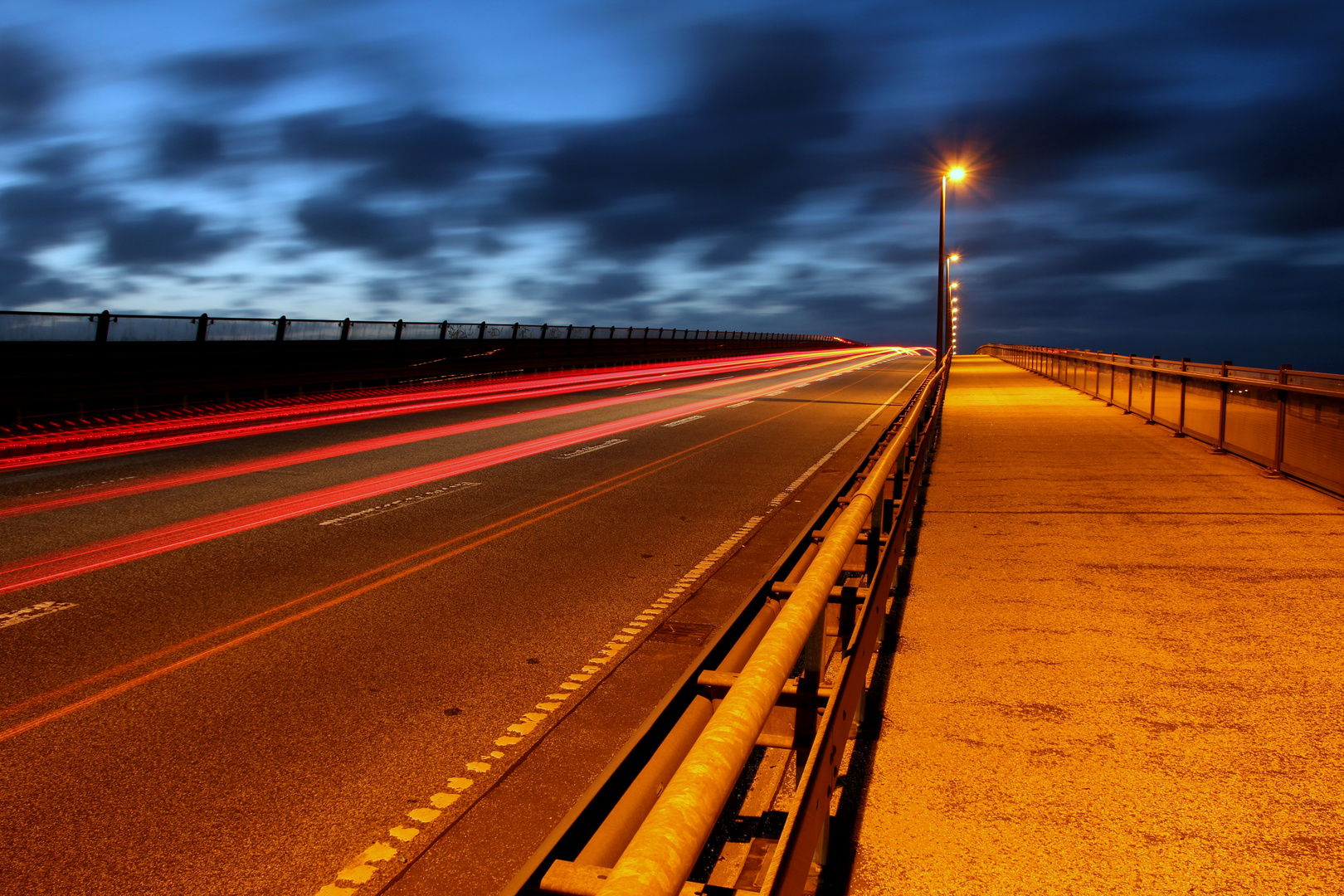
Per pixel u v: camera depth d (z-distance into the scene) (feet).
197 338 79.56
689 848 4.08
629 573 25.22
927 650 18.16
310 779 13.42
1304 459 35.17
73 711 15.81
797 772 9.69
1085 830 11.48
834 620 13.78
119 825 12.13
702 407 86.07
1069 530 28.55
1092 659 17.49
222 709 15.96
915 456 27.89
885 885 10.36
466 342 129.90
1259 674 16.51
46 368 64.49
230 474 42.09
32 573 24.68
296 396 85.81
